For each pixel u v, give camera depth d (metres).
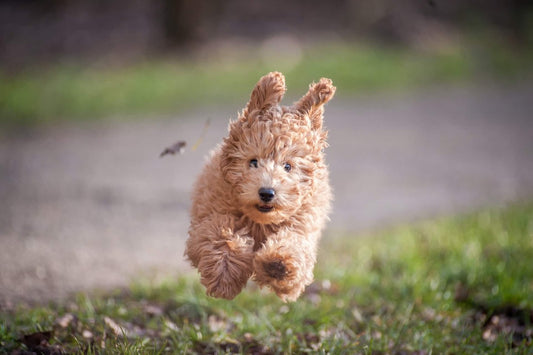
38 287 9.34
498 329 8.41
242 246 5.68
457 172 18.94
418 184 17.62
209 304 8.62
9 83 27.86
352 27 41.12
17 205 14.34
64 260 10.73
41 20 41.12
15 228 12.51
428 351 7.50
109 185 16.47
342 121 25.77
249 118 5.74
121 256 11.20
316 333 7.90
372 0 41.38
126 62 34.09
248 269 5.69
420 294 9.18
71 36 38.91
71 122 24.27
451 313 8.70
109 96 26.66
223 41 37.69
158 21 40.91
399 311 8.73
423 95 30.66
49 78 29.05
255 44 37.50
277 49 36.00
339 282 9.75
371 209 15.32
